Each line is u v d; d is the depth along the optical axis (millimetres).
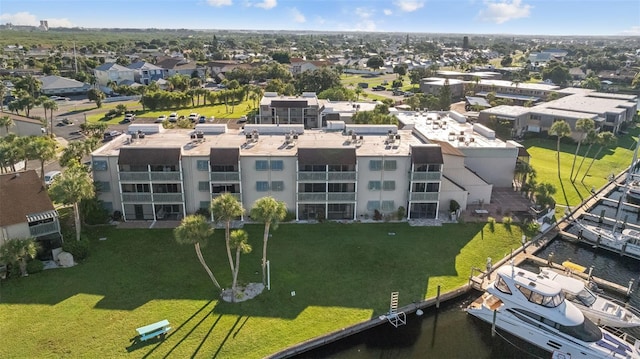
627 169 83812
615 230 55781
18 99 111375
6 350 33312
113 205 55875
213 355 33688
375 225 55719
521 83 170500
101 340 34688
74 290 41000
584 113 106625
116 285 41938
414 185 56125
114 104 138875
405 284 43625
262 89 145000
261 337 35688
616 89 179875
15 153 57625
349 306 40000
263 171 55281
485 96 153000
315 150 54969
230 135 65000
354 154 54906
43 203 46844
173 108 130375
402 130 70750
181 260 46688
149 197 54500
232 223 55469
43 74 183250
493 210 61250
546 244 54125
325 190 55625
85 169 55438
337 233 53375
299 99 102750
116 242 50094
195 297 40406
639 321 38312
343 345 36656
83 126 93312
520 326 38094
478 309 40312
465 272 46125
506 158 68312
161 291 41156
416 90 168500
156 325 35562
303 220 56625
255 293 41250
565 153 93500
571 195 69500
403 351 36688
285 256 47938
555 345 36594
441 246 51125
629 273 49344
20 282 42000
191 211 56562
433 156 54906
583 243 55031
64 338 34750
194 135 61594
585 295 40562
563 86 182375
